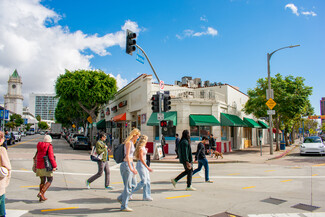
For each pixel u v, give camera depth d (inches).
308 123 2869.1
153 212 214.8
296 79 981.2
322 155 791.7
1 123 2217.0
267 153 888.9
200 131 876.0
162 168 531.8
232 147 1086.4
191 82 1300.4
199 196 275.7
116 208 226.8
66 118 2610.7
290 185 340.5
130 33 526.6
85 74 1159.0
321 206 235.8
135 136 235.9
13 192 283.4
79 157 719.7
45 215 204.5
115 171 473.4
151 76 922.7
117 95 1337.4
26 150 887.1
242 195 280.8
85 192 293.7
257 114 1050.7
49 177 252.4
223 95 1001.5
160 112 687.1
